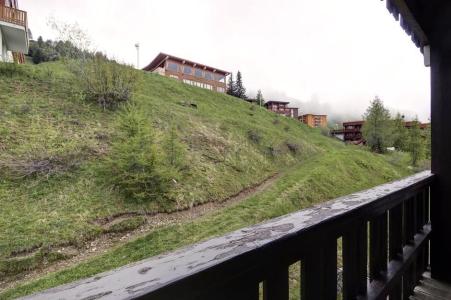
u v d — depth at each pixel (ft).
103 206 23.13
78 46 41.63
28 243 17.75
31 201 21.25
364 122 89.35
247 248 2.05
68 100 35.94
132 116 29.14
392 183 5.59
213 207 29.50
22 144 26.02
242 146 48.14
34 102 32.91
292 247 2.49
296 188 37.93
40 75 39.45
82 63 39.83
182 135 40.68
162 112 43.75
